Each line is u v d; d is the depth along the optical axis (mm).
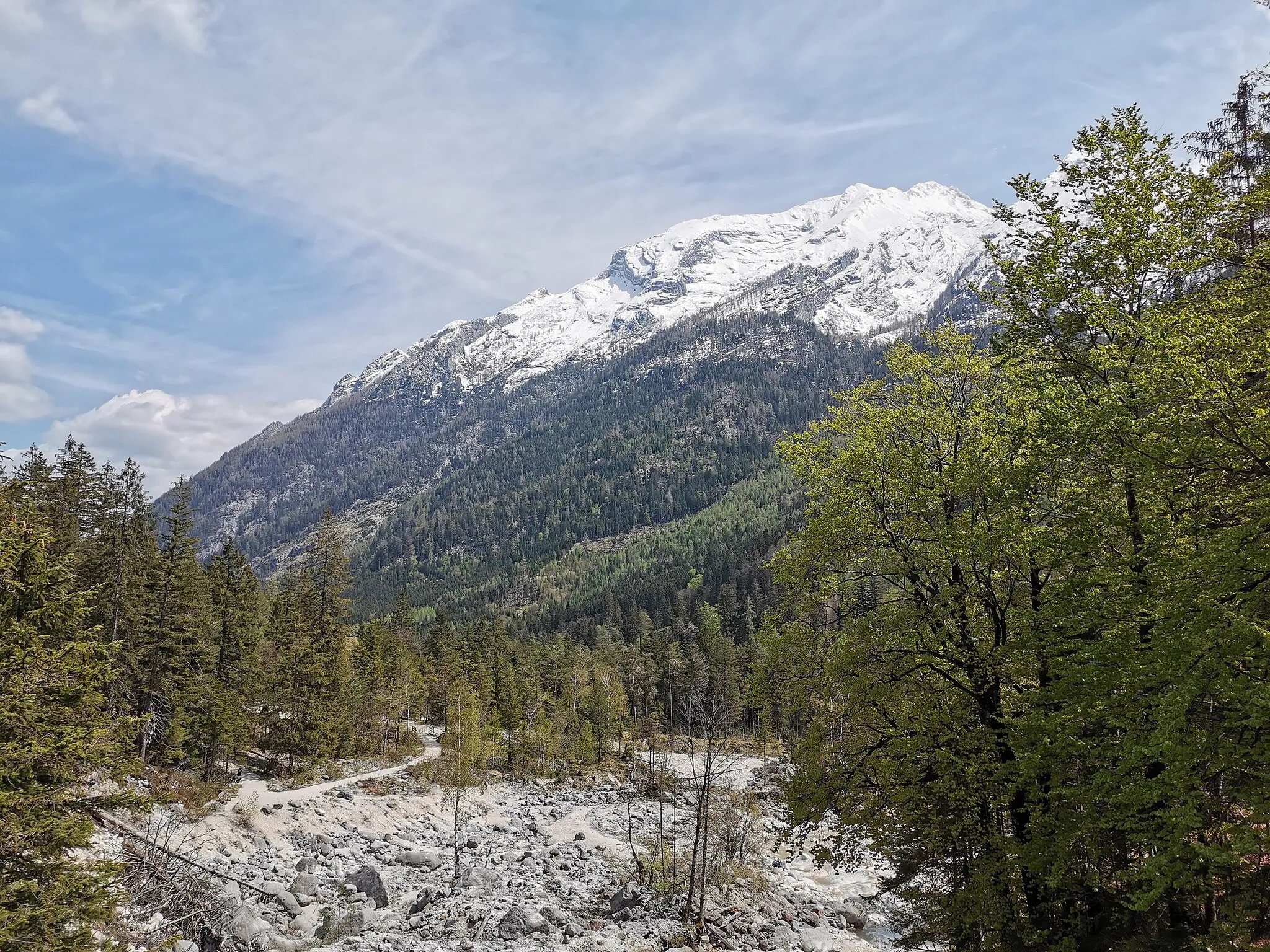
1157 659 12188
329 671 58562
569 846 41469
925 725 18422
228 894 24859
